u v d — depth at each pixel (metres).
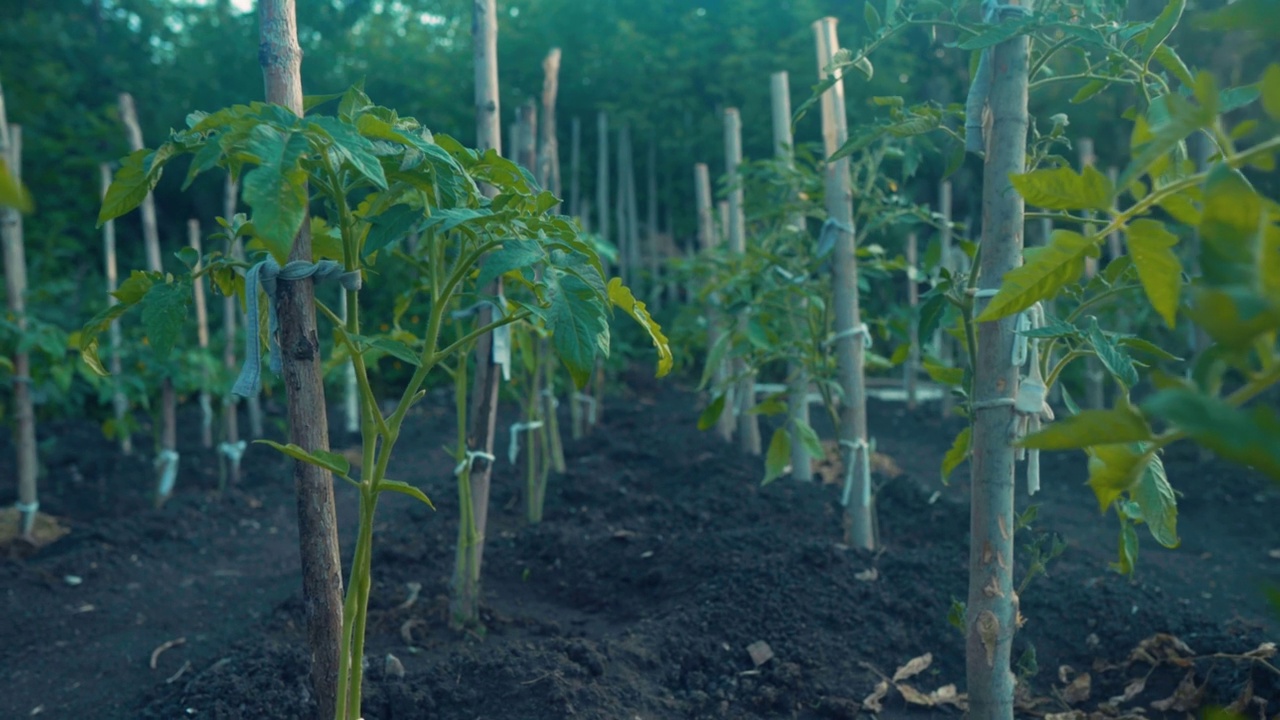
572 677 2.69
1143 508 1.99
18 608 3.88
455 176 1.78
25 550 4.70
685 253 11.62
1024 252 1.44
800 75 10.40
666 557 3.70
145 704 2.88
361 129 1.65
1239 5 0.99
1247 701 2.47
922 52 10.16
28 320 4.79
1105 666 2.88
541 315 1.61
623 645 2.93
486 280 1.50
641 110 11.34
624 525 4.26
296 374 1.86
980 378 2.04
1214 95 1.08
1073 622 3.09
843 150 2.30
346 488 5.83
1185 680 2.63
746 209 5.09
